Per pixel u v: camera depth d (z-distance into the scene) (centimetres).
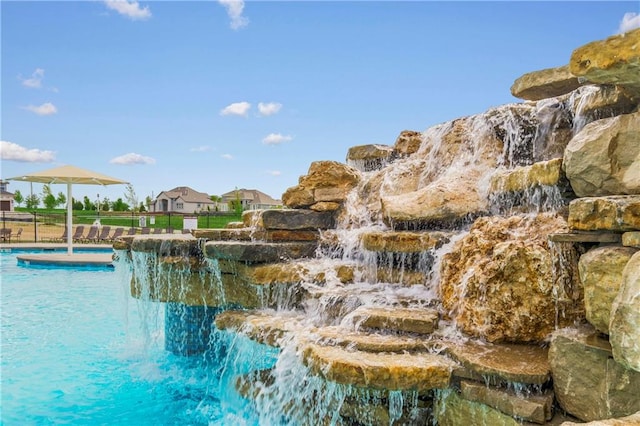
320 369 298
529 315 299
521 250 303
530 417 242
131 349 657
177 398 496
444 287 361
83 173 1650
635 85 268
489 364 270
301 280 457
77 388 522
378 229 480
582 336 250
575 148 295
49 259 1520
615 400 224
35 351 654
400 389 280
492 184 407
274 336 394
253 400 407
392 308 369
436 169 521
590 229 256
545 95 471
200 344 597
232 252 480
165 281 571
